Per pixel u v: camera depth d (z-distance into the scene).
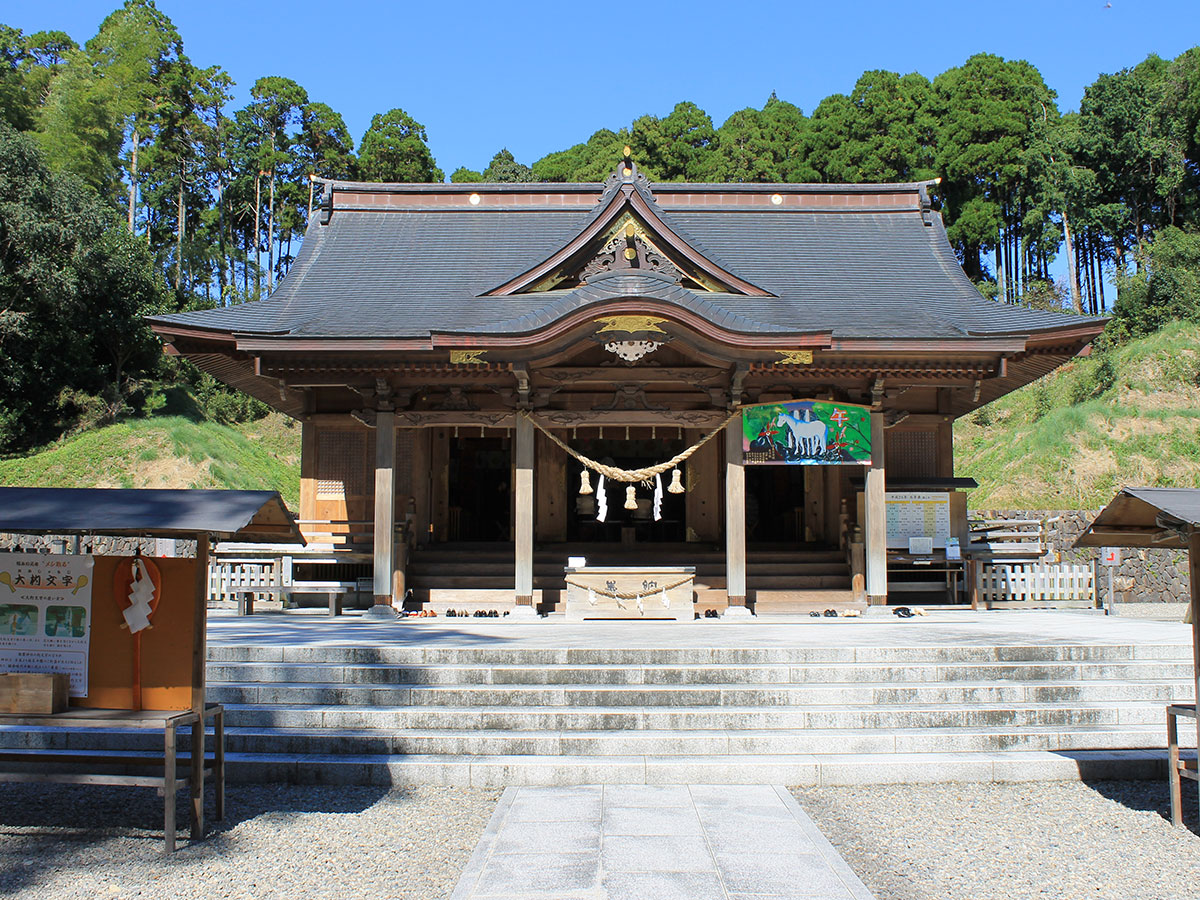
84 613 6.62
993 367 14.77
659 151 51.00
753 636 11.62
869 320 15.70
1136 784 7.89
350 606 17.33
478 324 15.34
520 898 5.03
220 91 59.25
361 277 17.78
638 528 19.98
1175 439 27.73
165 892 5.37
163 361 40.75
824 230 19.55
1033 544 17.56
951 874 5.67
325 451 17.56
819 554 17.41
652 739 8.19
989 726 8.80
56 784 7.95
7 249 34.47
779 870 5.48
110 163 49.81
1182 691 9.48
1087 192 46.94
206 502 6.35
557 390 15.45
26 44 54.16
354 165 60.53
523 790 7.44
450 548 18.45
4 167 34.84
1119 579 20.39
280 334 14.18
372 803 7.25
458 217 19.97
